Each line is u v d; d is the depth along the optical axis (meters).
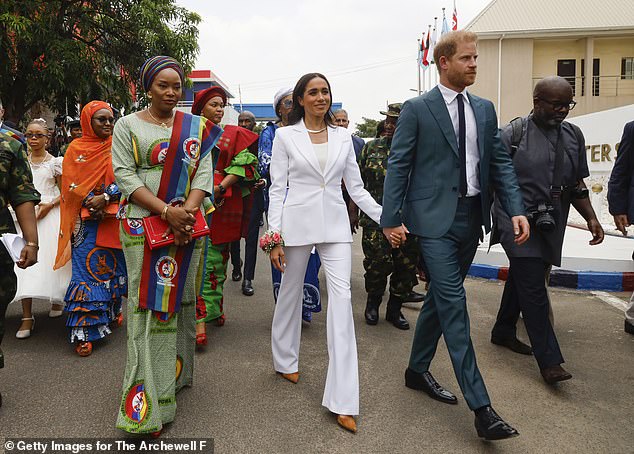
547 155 3.64
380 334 4.52
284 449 2.70
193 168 2.87
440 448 2.72
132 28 11.96
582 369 3.76
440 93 3.05
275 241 3.23
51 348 4.17
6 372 3.68
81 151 4.14
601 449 2.72
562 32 21.33
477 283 6.34
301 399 3.27
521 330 4.54
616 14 21.64
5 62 9.94
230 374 3.64
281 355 3.52
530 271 3.49
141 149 2.79
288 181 3.31
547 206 3.58
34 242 3.14
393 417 3.05
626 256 6.52
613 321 4.86
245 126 6.32
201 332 4.12
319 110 3.23
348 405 2.91
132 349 2.76
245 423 2.96
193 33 12.59
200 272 4.05
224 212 4.45
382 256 4.63
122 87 12.66
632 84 22.17
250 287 5.87
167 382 2.87
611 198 4.47
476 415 2.73
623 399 3.29
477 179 3.08
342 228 3.23
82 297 3.99
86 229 4.11
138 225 2.78
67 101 12.32
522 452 2.69
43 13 10.21
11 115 10.97
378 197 4.90
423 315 3.28
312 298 4.64
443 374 3.68
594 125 10.25
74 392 3.35
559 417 3.06
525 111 21.91
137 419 2.67
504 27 21.50
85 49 10.70
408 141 3.05
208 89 4.44
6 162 3.03
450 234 3.03
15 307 5.42
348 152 3.31
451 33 2.98
